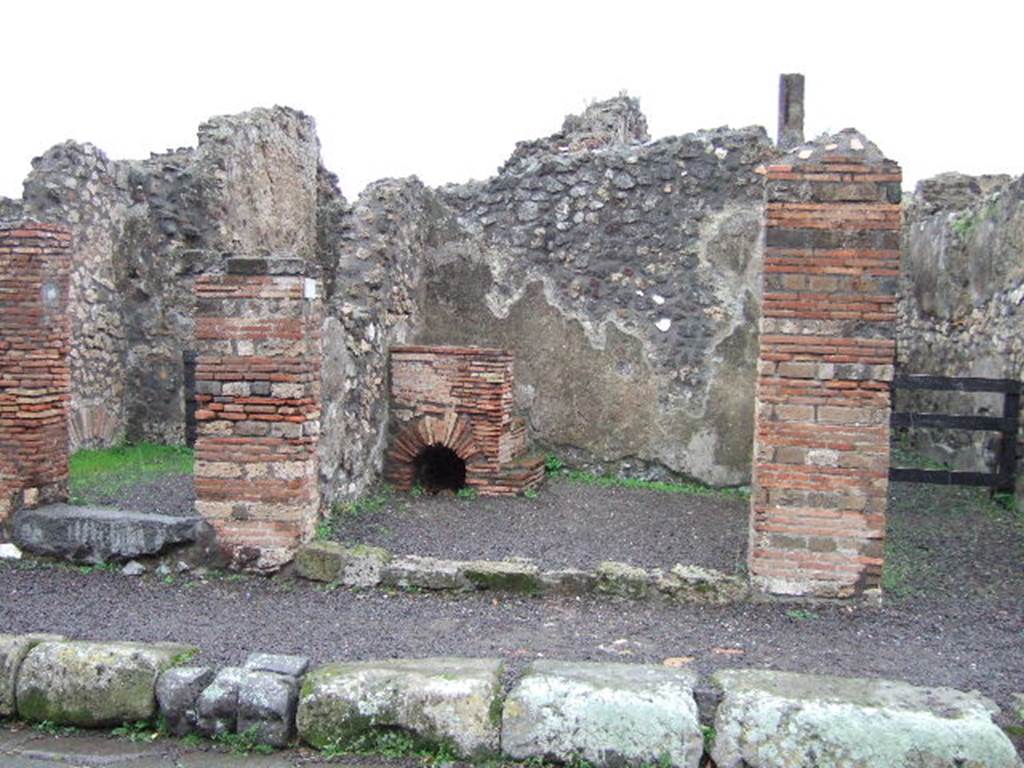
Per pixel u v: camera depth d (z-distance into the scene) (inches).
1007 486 373.4
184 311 463.8
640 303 407.8
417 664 176.9
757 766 155.0
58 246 275.6
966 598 250.7
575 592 243.6
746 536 307.7
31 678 177.5
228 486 255.1
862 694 161.9
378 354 358.3
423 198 422.6
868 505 233.0
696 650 203.5
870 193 228.4
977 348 430.6
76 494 327.9
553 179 415.2
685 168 402.3
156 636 207.3
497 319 421.1
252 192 523.8
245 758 165.6
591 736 159.8
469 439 363.3
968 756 149.4
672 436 405.7
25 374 267.0
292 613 228.1
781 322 233.0
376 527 303.7
